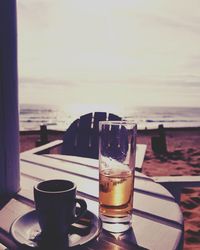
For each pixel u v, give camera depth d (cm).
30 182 58
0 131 48
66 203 33
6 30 46
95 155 114
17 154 50
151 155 465
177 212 43
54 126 1178
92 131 114
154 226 39
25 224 37
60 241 34
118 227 38
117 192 39
